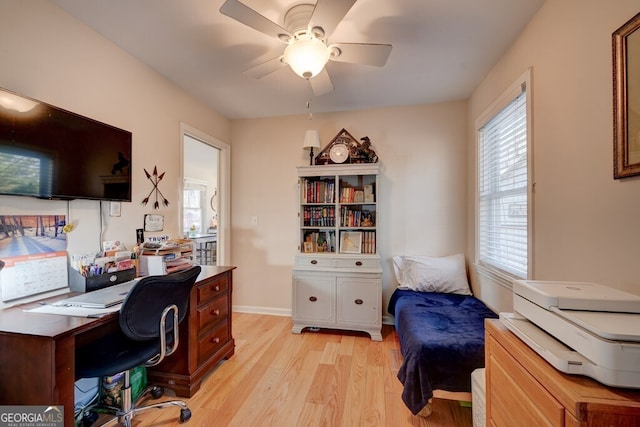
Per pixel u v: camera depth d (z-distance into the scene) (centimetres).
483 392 133
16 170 129
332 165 289
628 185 102
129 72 201
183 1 152
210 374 208
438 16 163
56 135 145
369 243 294
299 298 284
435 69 225
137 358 140
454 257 283
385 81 246
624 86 102
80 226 166
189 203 596
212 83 248
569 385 65
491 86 225
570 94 133
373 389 190
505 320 99
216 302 216
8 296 132
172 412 169
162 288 141
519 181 191
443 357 158
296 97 278
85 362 135
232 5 125
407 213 302
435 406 175
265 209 337
